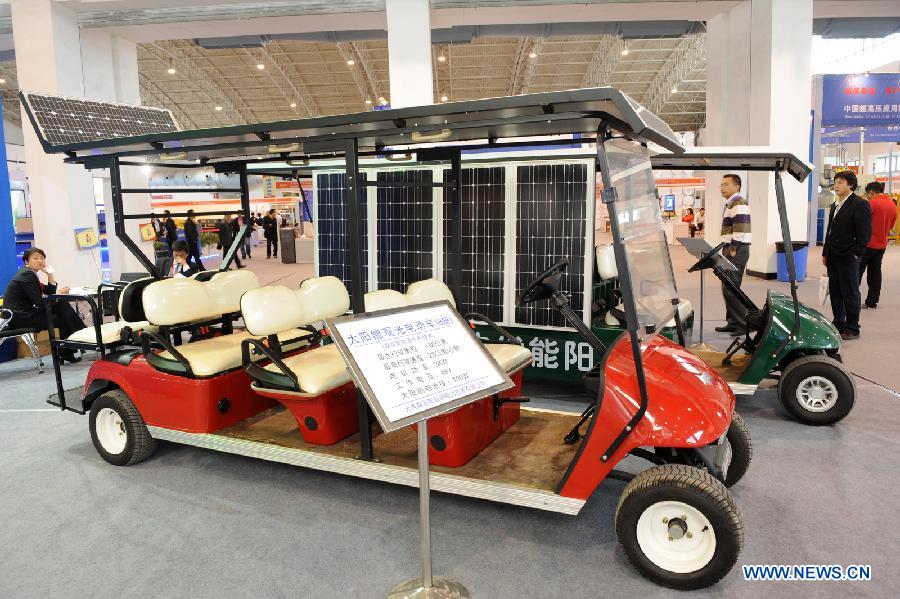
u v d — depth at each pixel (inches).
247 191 152.6
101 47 366.6
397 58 331.3
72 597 83.9
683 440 80.8
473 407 102.4
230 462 128.3
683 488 80.6
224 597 82.8
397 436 114.7
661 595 81.4
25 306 203.6
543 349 157.9
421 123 96.0
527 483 93.4
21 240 450.6
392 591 82.4
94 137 138.2
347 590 83.6
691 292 323.6
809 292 307.7
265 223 639.8
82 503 111.0
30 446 139.5
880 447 125.5
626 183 90.7
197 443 119.6
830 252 215.2
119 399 125.2
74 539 98.7
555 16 357.4
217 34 380.8
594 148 153.3
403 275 171.2
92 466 127.6
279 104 1021.2
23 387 187.9
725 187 210.8
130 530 101.0
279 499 110.9
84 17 347.6
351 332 75.3
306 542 96.0
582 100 78.6
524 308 157.6
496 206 158.1
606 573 86.4
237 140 110.0
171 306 126.4
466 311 165.0
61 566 91.2
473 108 86.4
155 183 625.3
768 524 97.1
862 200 206.4
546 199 152.5
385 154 130.5
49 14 327.9
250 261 614.2
